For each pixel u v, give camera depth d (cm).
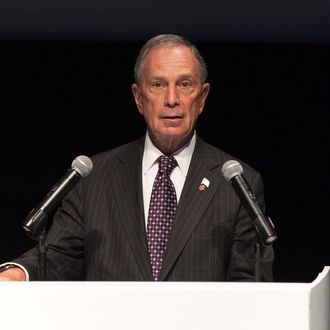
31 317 596
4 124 1648
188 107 859
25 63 1605
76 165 766
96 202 880
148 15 1425
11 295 596
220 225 858
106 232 865
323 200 1642
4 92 1617
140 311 593
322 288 612
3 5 1436
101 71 1609
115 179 888
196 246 848
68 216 894
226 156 900
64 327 595
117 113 1638
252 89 1588
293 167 1630
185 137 872
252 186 877
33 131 1655
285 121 1606
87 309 595
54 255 873
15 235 1689
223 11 1417
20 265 807
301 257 1667
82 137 1652
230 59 1566
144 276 838
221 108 1611
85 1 1425
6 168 1670
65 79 1617
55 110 1641
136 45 1589
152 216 863
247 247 861
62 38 1522
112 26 1442
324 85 1578
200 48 1552
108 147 1647
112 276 852
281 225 1658
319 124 1602
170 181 873
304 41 1495
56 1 1421
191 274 843
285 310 589
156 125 860
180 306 593
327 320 630
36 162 1669
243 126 1619
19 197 1683
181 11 1419
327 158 1620
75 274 899
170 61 856
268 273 827
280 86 1580
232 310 592
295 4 1409
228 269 863
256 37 1474
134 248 848
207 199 862
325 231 1656
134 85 912
